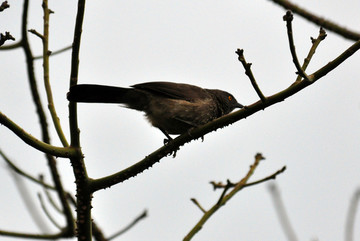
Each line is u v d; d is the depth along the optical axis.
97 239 11.35
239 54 8.02
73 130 8.46
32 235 11.44
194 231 8.87
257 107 8.58
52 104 9.23
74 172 8.58
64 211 11.70
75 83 8.59
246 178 9.74
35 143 8.27
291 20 7.50
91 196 8.73
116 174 8.69
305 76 7.91
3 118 8.02
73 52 8.48
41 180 11.88
